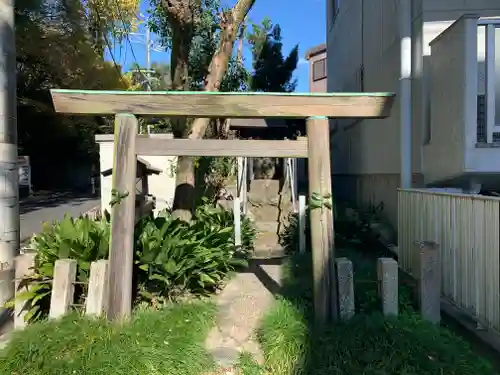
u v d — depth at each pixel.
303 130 15.06
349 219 7.37
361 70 10.23
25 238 9.55
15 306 4.03
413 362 3.12
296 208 9.39
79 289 4.13
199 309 4.11
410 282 4.00
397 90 7.41
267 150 3.94
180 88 5.98
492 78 5.14
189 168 6.16
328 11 15.12
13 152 4.48
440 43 5.76
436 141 5.93
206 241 5.36
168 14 5.68
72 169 30.00
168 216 6.04
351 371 3.10
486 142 5.16
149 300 4.35
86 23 16.86
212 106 3.90
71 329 3.47
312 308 4.12
